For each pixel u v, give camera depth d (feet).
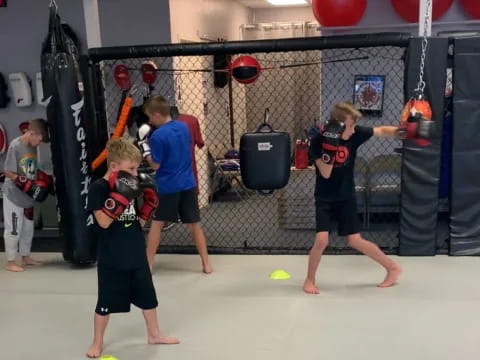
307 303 10.69
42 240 16.88
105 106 14.25
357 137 10.78
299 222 17.03
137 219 8.74
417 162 12.83
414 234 13.16
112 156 8.21
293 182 16.89
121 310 8.86
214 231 17.25
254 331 9.58
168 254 14.55
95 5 14.01
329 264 13.10
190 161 12.41
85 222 13.23
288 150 13.00
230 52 13.32
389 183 17.44
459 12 16.90
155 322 9.24
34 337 9.80
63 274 13.23
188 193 12.39
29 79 18.30
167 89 18.40
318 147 10.64
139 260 8.73
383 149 17.54
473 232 13.11
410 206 13.07
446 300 10.58
